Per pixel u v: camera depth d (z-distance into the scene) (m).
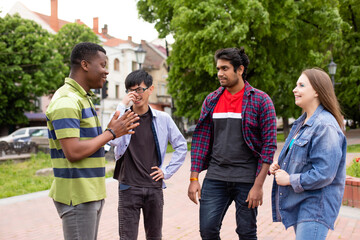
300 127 2.69
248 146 3.02
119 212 3.28
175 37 18.94
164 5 20.73
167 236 4.71
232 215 5.68
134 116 2.48
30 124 34.00
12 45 26.41
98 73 2.48
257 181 2.94
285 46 18.30
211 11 15.85
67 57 30.75
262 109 2.99
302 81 2.65
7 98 26.59
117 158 3.31
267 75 17.56
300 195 2.53
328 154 2.39
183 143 3.44
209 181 3.15
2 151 14.80
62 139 2.26
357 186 5.79
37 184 9.04
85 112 2.42
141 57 15.52
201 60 16.05
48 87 27.39
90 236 2.40
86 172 2.37
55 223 5.36
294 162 2.58
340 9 24.88
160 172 3.29
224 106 3.14
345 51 23.84
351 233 4.60
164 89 46.16
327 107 2.58
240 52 3.09
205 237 3.14
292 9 17.06
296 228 2.60
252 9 15.91
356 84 23.64
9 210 6.13
